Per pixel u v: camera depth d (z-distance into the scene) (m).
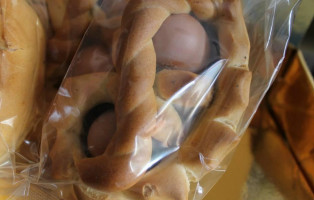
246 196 0.50
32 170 0.41
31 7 0.42
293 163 0.54
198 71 0.37
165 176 0.36
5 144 0.39
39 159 0.40
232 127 0.38
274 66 0.41
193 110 0.37
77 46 0.42
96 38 0.39
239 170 0.52
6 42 0.38
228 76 0.38
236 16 0.38
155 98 0.35
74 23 0.42
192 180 0.38
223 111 0.37
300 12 0.51
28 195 0.42
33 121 0.41
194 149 0.37
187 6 0.37
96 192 0.35
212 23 0.39
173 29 0.36
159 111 0.35
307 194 0.51
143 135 0.34
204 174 0.39
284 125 0.56
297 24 0.53
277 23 0.41
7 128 0.39
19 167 0.41
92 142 0.36
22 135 0.40
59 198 0.40
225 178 0.50
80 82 0.37
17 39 0.39
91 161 0.35
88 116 0.38
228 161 0.41
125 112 0.34
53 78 0.42
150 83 0.34
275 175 0.52
